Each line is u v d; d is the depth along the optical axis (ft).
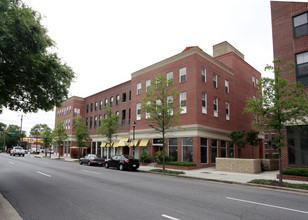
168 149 77.97
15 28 29.89
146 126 87.92
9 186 34.81
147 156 82.38
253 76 110.52
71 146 142.31
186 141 72.49
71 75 42.32
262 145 106.83
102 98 128.98
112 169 70.95
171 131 73.87
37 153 202.18
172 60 81.51
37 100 39.65
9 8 30.01
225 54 98.58
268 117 40.70
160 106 63.41
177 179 47.73
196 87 72.38
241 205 24.64
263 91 41.37
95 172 57.31
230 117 88.33
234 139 76.54
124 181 41.65
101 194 29.50
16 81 34.60
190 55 75.77
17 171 55.16
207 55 80.02
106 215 20.51
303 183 39.91
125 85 111.75
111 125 94.17
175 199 26.99
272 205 25.03
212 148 76.95
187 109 73.56
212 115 78.23
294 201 27.58
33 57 31.99
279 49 54.70
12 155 150.30
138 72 95.61
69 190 31.99
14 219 19.35
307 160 47.39
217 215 20.74
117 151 108.88
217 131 79.05
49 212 21.45
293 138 49.70
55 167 68.59
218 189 35.17
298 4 52.80
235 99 93.50
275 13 56.70
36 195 28.60
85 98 147.95
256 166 58.44
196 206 23.84
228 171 61.82
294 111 38.83
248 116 100.32
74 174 51.29
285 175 46.03
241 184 42.68
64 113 156.76
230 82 91.81
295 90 40.09
